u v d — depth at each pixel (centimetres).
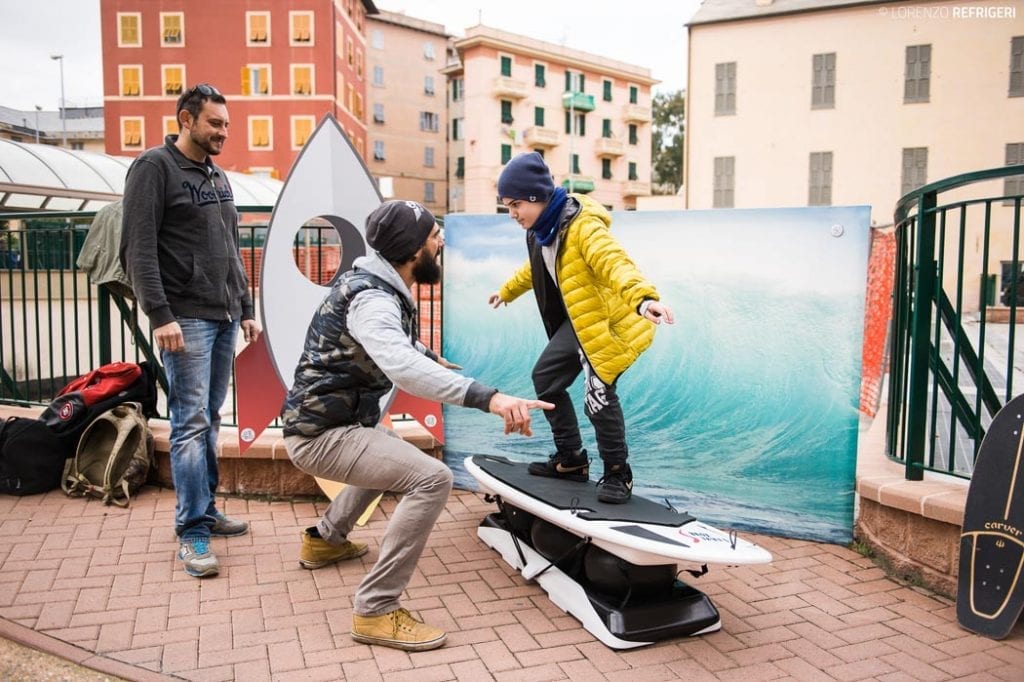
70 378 760
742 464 401
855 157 3103
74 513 408
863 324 372
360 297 265
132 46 3928
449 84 5878
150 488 452
